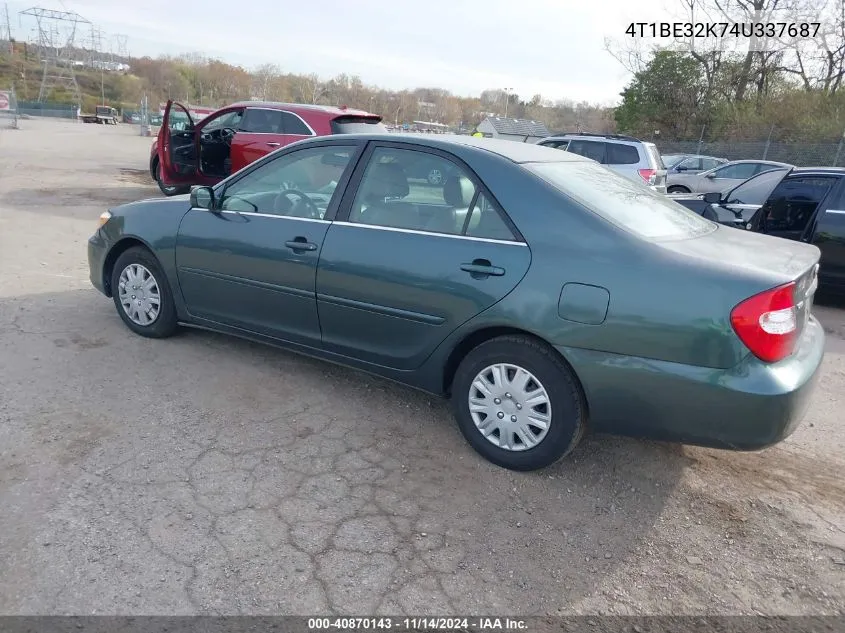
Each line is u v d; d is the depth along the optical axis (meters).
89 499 2.93
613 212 3.27
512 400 3.30
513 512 3.07
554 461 3.27
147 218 4.65
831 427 4.21
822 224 7.29
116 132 39.94
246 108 10.77
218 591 2.47
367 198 3.77
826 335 6.45
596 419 3.13
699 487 3.39
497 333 3.38
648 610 2.54
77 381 4.07
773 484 3.47
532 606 2.52
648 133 32.94
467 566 2.70
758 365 2.81
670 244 3.08
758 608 2.59
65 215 9.88
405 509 3.03
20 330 4.82
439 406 4.09
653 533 3.00
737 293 2.80
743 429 2.83
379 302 3.61
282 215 4.08
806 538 3.03
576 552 2.84
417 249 3.49
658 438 3.07
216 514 2.89
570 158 3.92
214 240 4.28
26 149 20.86
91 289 6.02
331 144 4.01
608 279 2.99
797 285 2.90
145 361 4.44
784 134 26.62
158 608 2.37
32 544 2.63
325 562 2.66
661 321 2.89
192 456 3.33
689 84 31.62
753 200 9.35
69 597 2.39
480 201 3.40
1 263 6.75
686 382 2.87
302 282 3.89
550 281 3.10
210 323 4.50
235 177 4.36
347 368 4.55
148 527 2.78
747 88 31.23
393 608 2.45
